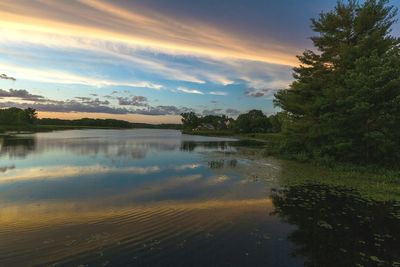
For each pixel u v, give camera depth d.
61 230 9.11
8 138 63.47
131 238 8.55
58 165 23.45
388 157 22.00
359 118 21.75
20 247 7.86
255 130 110.75
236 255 7.61
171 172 20.64
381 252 7.93
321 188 15.55
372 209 11.70
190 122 178.88
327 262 7.34
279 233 9.15
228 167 23.36
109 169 21.70
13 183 16.34
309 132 27.08
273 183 16.81
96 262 7.09
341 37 26.75
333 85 25.39
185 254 7.61
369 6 24.62
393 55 22.12
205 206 11.98
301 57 30.48
